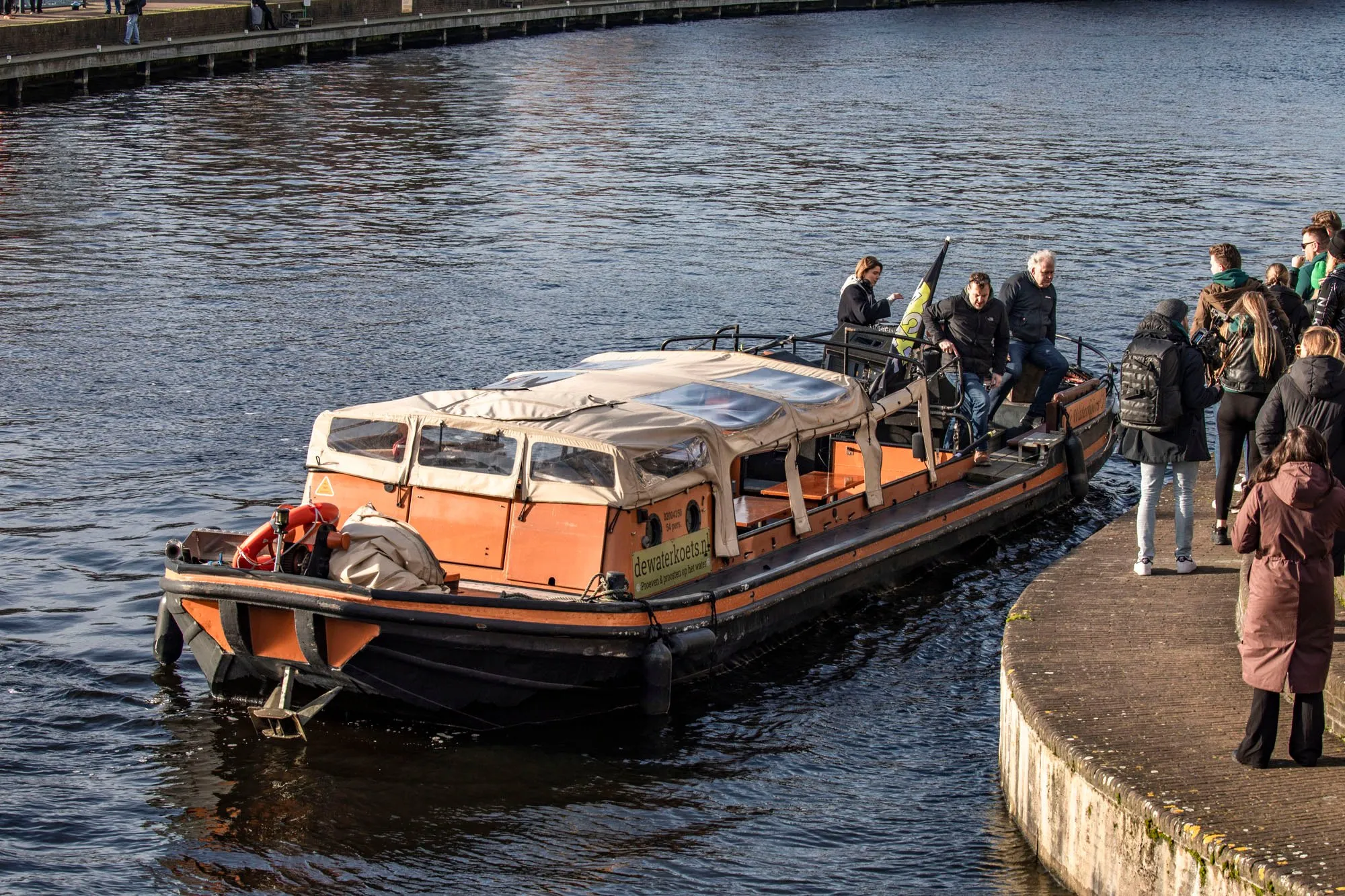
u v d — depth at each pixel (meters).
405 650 13.36
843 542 17.11
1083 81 79.00
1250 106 68.44
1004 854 11.77
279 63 79.44
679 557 15.41
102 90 66.56
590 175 48.16
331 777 13.23
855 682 15.35
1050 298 21.58
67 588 17.28
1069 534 19.94
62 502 19.94
